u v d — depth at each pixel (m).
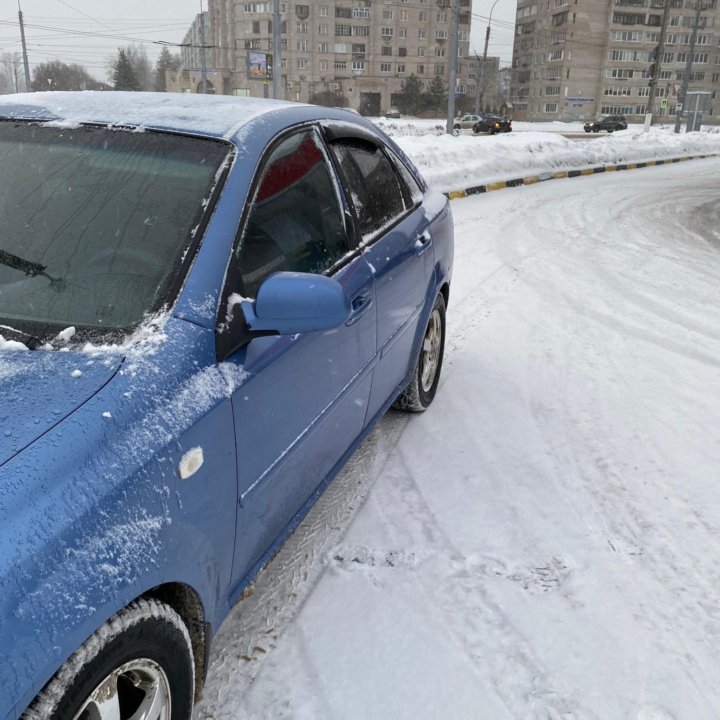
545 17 91.44
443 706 2.13
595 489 3.34
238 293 1.88
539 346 5.26
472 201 12.30
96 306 1.78
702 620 2.53
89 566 1.31
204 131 2.17
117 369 1.58
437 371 4.22
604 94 89.62
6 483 1.28
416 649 2.34
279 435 2.04
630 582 2.71
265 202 2.13
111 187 2.03
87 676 1.31
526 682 2.23
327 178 2.59
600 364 4.95
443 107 91.00
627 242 9.26
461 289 6.71
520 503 3.20
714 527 3.08
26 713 1.21
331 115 2.85
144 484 1.47
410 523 3.02
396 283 2.99
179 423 1.58
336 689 2.17
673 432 3.96
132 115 2.28
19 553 1.22
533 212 11.34
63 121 2.25
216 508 1.73
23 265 1.89
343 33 96.06
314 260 2.33
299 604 2.51
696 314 6.18
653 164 20.86
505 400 4.29
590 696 2.19
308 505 2.45
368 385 2.83
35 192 2.05
